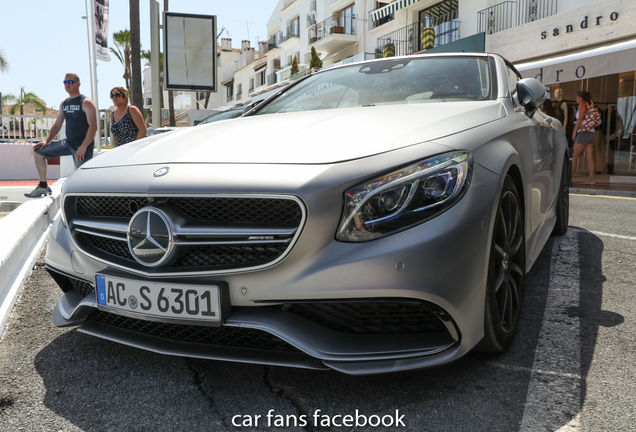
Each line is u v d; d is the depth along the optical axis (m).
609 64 8.31
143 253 1.57
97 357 1.86
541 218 2.62
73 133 5.55
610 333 2.00
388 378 1.66
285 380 1.67
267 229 1.46
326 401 1.54
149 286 1.58
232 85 48.81
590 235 3.81
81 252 1.78
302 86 2.95
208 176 1.55
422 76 2.60
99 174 1.80
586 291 2.52
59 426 1.42
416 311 1.50
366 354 1.46
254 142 1.73
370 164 1.49
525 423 1.40
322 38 25.02
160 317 1.57
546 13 12.79
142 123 5.95
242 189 1.48
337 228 1.45
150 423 1.43
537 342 1.92
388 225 1.43
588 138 8.56
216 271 1.50
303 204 1.43
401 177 1.46
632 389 1.57
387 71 2.75
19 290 2.63
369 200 1.44
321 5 27.78
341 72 2.92
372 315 1.51
